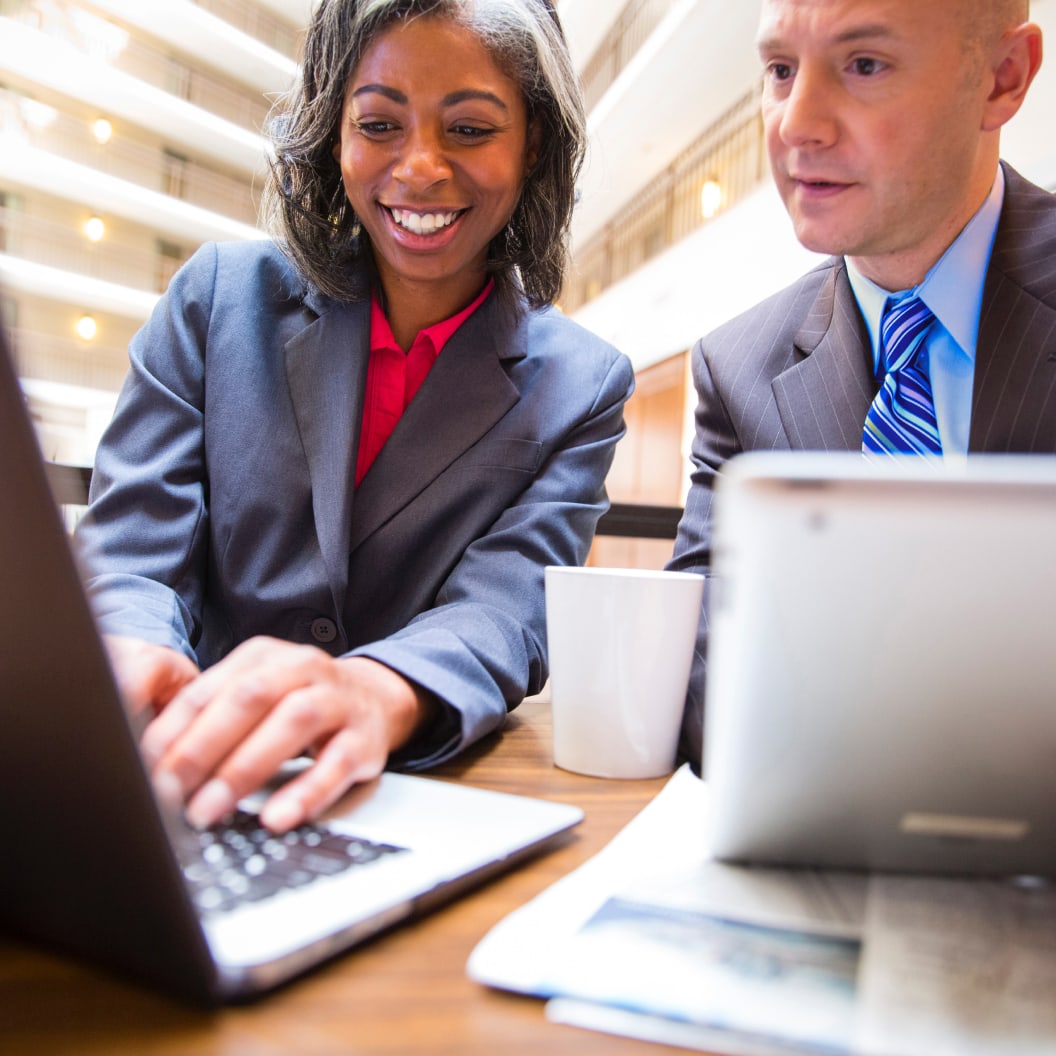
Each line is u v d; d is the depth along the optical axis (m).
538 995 0.30
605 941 0.33
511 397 1.01
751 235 5.82
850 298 0.95
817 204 0.79
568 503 0.97
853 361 0.92
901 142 0.73
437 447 0.99
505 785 0.58
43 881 0.31
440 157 0.90
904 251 0.83
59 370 10.44
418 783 0.50
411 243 0.95
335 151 1.01
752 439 0.94
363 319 1.03
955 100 0.72
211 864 0.36
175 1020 0.29
